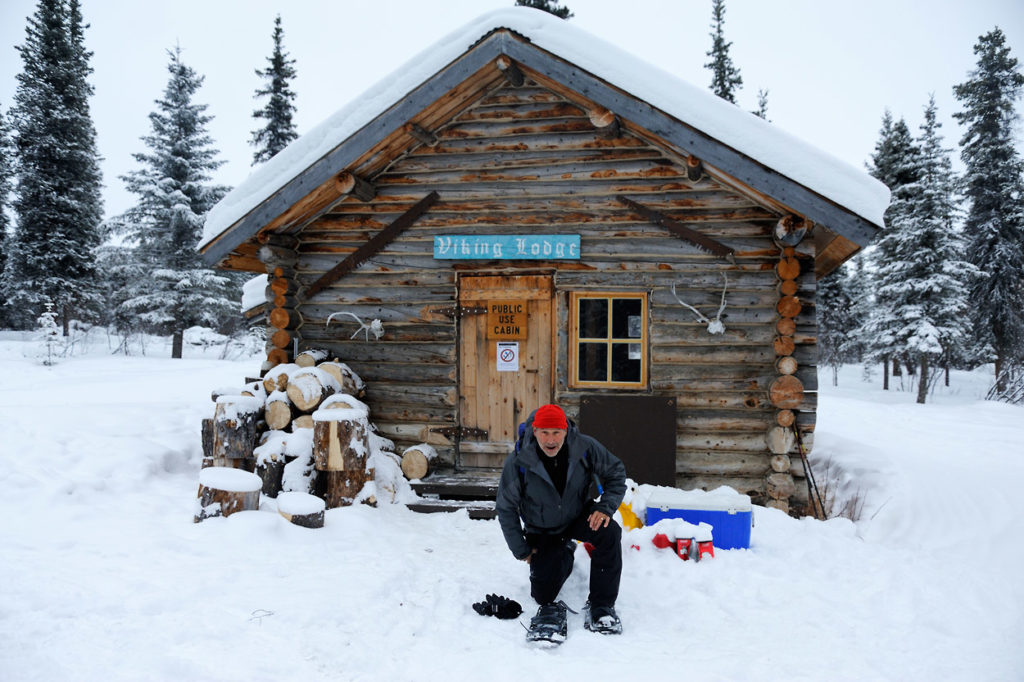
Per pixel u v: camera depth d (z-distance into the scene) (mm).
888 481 6898
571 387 6715
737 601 3938
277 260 6977
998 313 21875
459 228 6898
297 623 3465
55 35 25547
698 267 6406
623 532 4871
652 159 6445
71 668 2898
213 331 26906
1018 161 21688
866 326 21891
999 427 11906
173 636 3242
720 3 26297
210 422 6109
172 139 26141
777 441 6023
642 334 6598
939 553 5109
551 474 3680
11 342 21828
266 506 5711
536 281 6766
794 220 5805
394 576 4215
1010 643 3406
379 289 7133
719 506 4797
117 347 23922
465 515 5938
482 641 3387
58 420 7828
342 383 6660
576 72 5715
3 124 27625
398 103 6062
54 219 24906
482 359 6914
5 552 4320
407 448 7016
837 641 3424
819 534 5078
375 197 7066
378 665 3086
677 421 6367
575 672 3037
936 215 19391
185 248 25266
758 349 6273
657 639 3445
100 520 5219
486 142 6777
